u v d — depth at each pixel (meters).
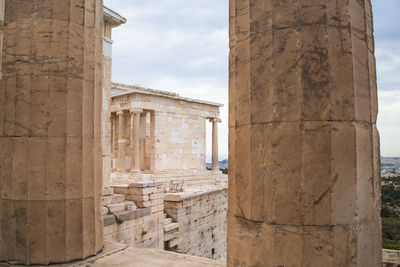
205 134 35.62
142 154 31.14
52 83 6.35
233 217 5.14
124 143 29.30
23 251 6.27
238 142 5.05
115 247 7.60
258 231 4.71
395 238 14.74
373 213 4.86
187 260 6.79
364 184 4.68
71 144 6.47
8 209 6.37
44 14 6.39
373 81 5.11
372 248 4.79
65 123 6.39
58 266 6.24
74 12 6.55
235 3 5.13
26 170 6.30
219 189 27.14
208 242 24.97
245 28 4.94
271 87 4.61
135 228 13.79
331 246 4.35
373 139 4.92
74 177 6.51
